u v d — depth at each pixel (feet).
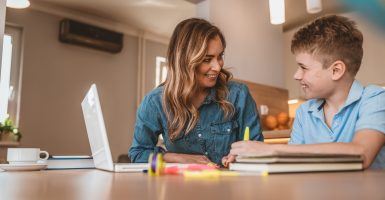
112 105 13.87
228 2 9.22
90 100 3.04
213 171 2.17
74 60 13.00
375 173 2.17
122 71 14.25
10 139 10.69
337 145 2.58
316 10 7.14
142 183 1.71
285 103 9.80
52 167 3.46
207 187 1.48
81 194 1.34
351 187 1.44
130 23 13.99
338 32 3.23
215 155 4.14
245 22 9.64
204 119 4.14
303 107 3.98
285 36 13.94
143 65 14.70
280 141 7.29
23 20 11.93
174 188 1.46
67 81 12.75
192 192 1.33
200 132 4.10
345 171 2.34
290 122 9.00
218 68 3.96
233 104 4.21
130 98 14.40
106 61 13.85
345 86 3.39
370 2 11.34
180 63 3.94
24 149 3.37
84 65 13.24
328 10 12.14
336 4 11.67
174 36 4.13
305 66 3.35
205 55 3.87
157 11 12.82
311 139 3.74
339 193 1.26
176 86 3.96
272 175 2.05
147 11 12.83
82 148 12.90
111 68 13.96
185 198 1.18
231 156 2.87
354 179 1.77
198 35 3.88
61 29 12.48
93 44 13.06
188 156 3.56
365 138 2.79
